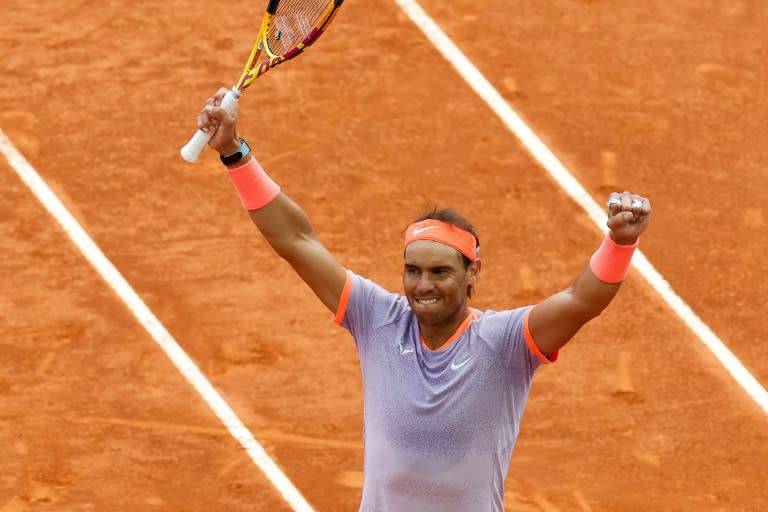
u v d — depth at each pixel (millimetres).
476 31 50188
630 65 49031
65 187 43250
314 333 38312
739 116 47156
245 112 46281
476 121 46281
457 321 20078
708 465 34375
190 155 21188
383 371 20234
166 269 40250
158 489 33125
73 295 39281
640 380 36938
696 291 40031
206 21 50281
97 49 48938
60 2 50969
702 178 44438
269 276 40219
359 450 34469
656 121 46688
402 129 45812
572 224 42406
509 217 42531
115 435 34719
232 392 36156
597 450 34750
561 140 45625
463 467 19906
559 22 50812
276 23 24781
